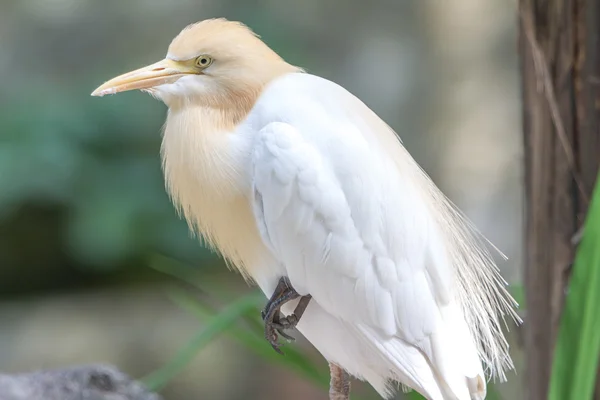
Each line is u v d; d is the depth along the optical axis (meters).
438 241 4.84
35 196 7.70
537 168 4.91
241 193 4.85
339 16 8.66
